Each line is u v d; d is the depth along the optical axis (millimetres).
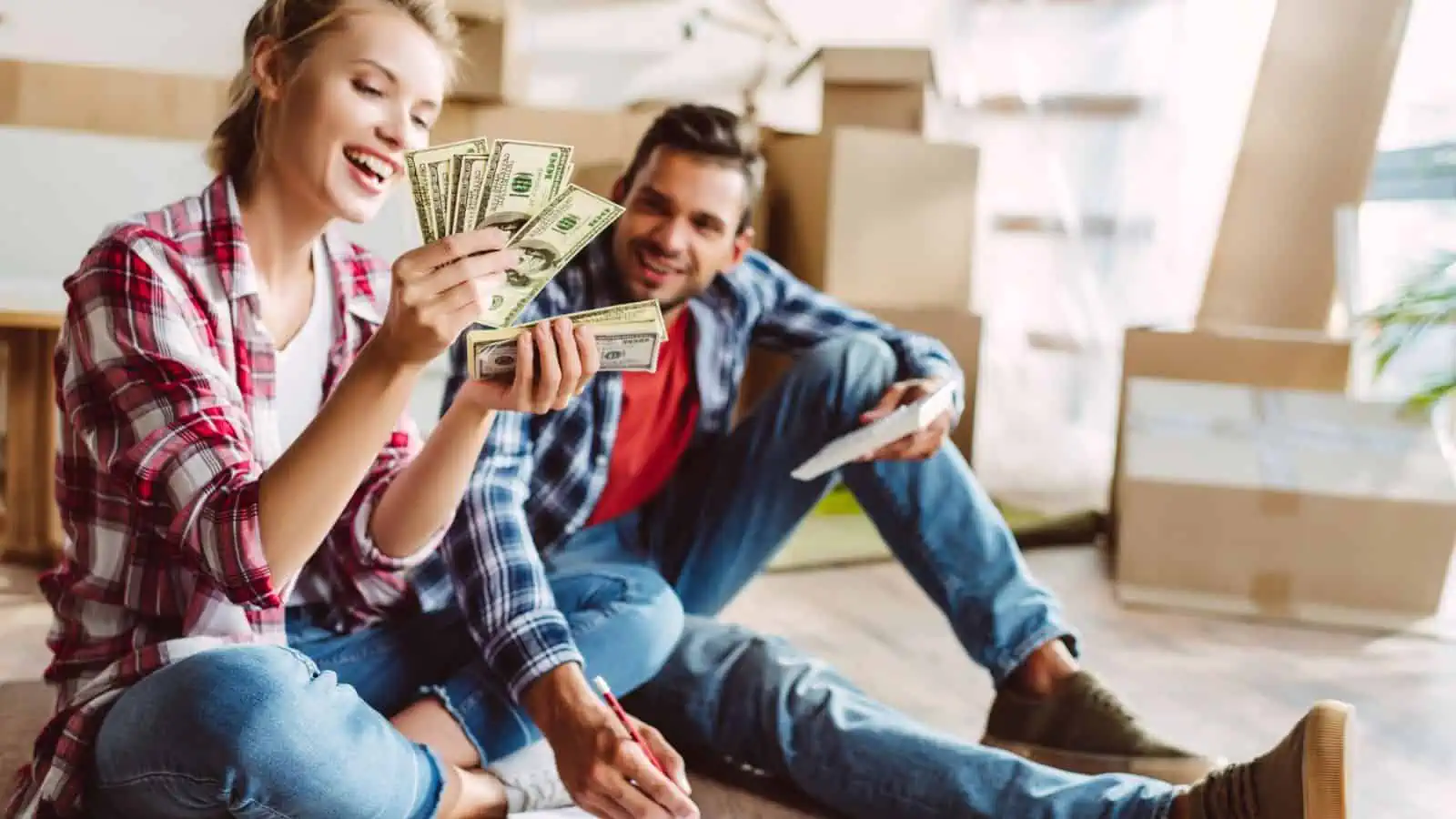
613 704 1087
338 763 931
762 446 1485
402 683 1203
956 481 1455
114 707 928
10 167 2174
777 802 1338
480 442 1054
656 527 1554
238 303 977
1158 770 1295
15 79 2314
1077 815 1136
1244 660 2027
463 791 1110
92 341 896
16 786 1027
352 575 1163
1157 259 3236
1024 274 3348
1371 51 2742
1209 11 3092
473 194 858
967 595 1441
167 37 2752
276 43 973
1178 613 2283
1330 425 2406
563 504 1418
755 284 1608
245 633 984
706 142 1386
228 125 1023
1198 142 3158
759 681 1315
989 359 3389
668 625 1295
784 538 1551
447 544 1195
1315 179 2818
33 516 2221
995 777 1175
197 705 887
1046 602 1438
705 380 1535
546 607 1148
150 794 921
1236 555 2322
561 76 3230
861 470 1460
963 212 3037
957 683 1804
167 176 2293
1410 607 2268
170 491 857
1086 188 3268
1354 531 2270
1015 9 3271
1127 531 2371
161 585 957
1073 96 3244
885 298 2988
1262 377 2518
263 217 1015
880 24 3451
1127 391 2543
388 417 856
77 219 2213
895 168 2953
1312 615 2275
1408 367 2727
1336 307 2812
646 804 1025
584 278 1443
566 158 858
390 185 1013
